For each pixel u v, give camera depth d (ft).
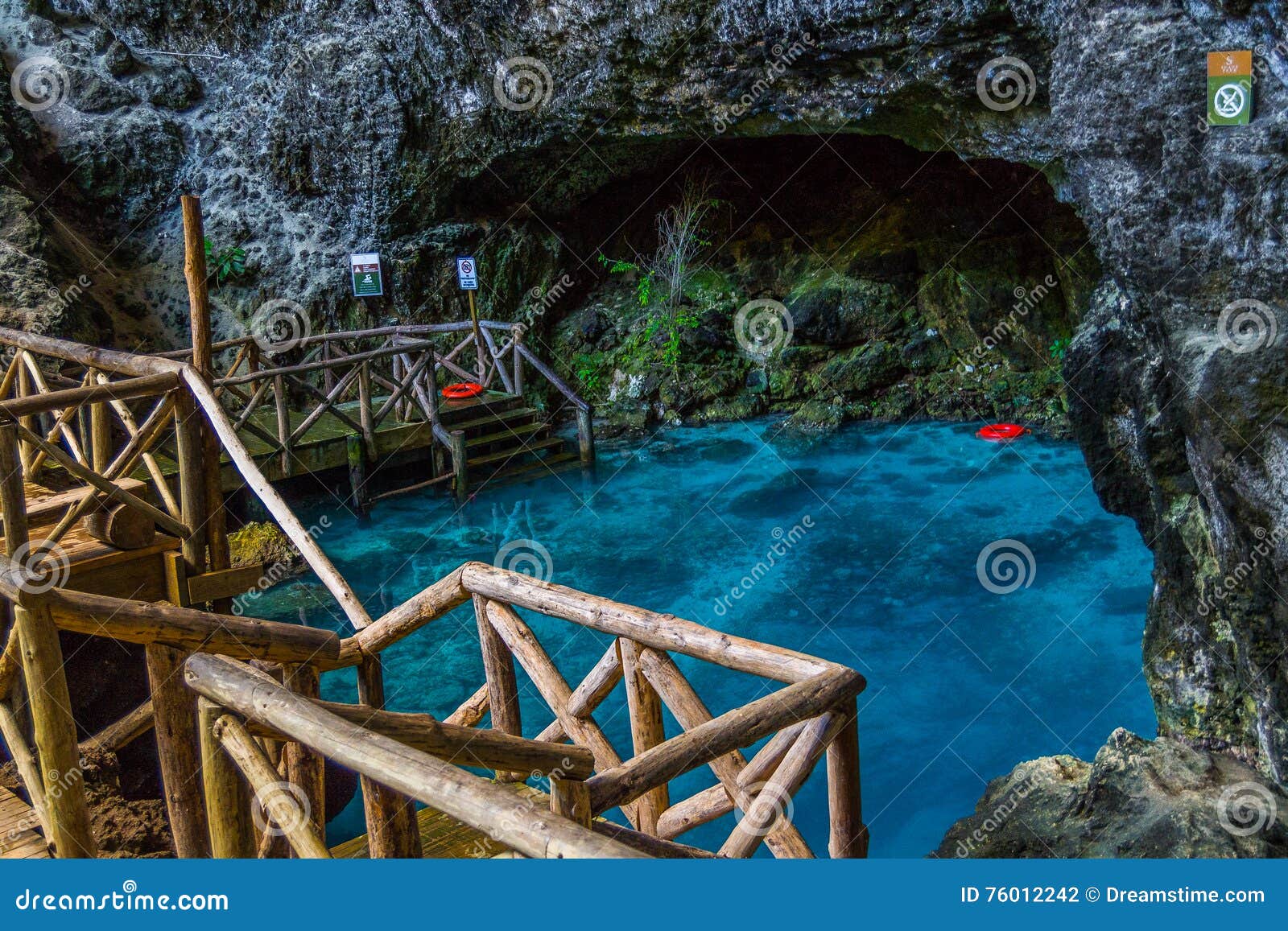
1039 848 19.53
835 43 32.14
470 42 42.98
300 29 45.47
